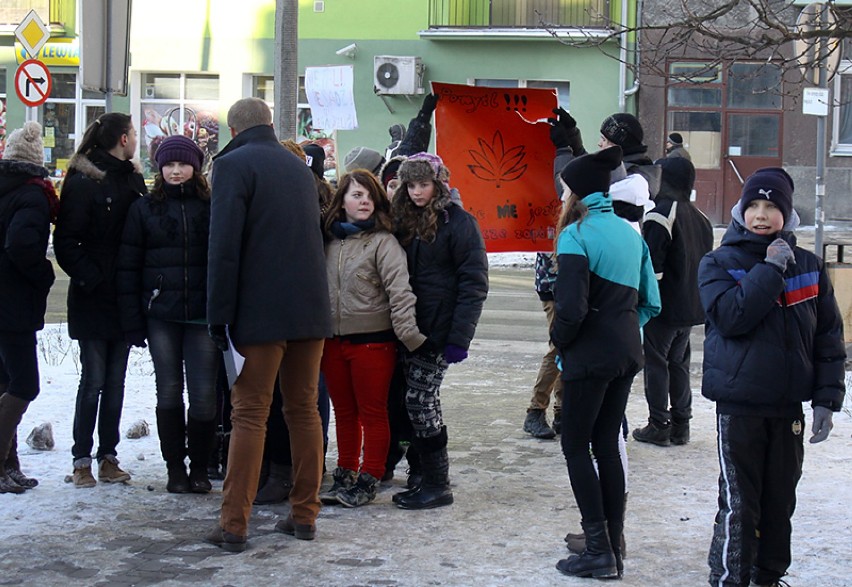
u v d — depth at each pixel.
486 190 7.39
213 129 25.30
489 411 8.77
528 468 6.98
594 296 5.00
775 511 4.68
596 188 5.04
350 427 6.25
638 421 8.41
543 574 5.05
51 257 20.56
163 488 6.41
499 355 11.63
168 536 5.55
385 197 6.15
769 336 4.55
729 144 24.47
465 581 4.95
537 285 7.68
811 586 4.92
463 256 5.98
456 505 6.16
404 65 24.00
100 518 5.82
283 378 5.53
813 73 13.86
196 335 6.19
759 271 4.48
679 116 24.39
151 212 6.12
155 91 25.38
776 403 4.54
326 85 15.23
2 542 5.41
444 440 6.13
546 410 8.34
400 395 6.48
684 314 7.35
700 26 8.03
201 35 24.81
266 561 5.20
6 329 6.07
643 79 23.88
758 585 4.76
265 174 5.29
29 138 6.19
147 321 6.20
